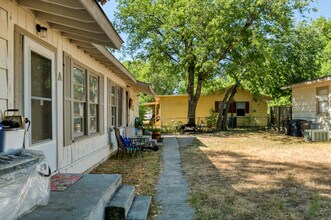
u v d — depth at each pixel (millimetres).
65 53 4742
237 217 3625
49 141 4109
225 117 19062
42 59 3984
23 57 3393
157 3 17562
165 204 4098
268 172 6234
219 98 22234
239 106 22234
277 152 9219
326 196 4473
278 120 17188
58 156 4473
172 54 18625
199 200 4258
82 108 6016
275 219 3572
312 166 6895
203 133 17062
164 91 36031
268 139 13164
